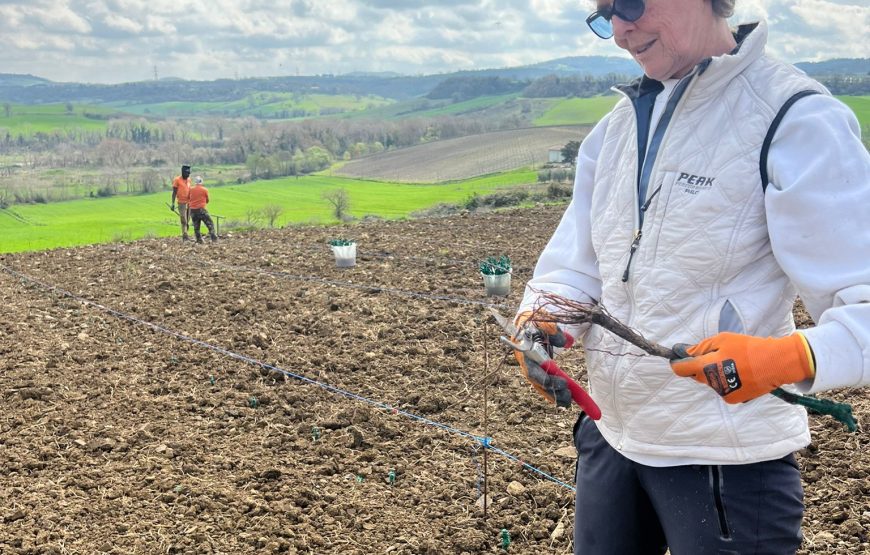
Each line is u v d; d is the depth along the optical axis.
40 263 13.33
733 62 1.92
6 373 7.00
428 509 4.50
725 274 1.97
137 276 11.60
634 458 2.14
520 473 4.87
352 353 7.31
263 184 88.69
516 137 106.38
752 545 2.00
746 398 1.77
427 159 100.38
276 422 5.84
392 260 12.27
